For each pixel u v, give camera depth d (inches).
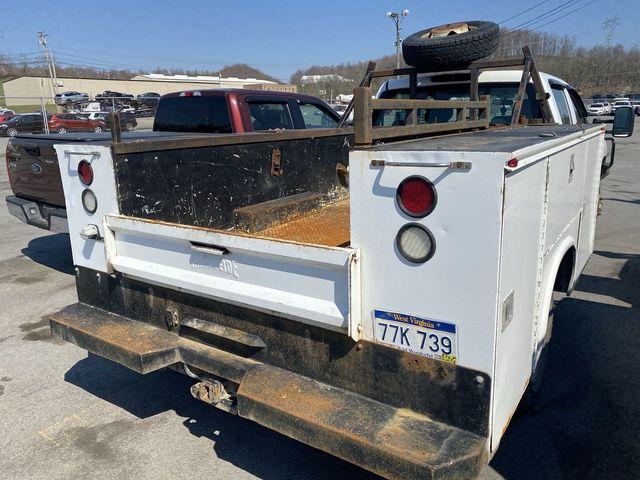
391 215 71.9
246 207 136.2
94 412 129.7
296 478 105.2
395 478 69.7
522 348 83.9
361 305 77.7
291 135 152.3
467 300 68.9
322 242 122.2
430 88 205.0
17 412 129.6
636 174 554.3
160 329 106.3
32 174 215.8
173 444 116.6
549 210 92.7
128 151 105.7
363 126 74.3
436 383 73.8
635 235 295.7
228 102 237.6
